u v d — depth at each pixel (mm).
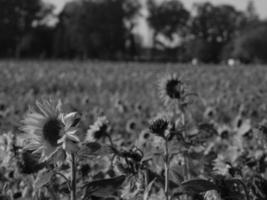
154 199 4355
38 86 26453
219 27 140750
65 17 122062
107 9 120250
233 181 4121
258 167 5391
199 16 141250
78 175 4809
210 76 31906
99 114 10000
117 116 12406
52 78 31203
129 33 126375
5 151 4715
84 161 5027
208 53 106875
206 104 13438
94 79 30562
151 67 48000
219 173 4527
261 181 4352
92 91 24516
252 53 97312
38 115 3691
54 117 3678
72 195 3754
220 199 4082
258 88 20828
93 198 4328
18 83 27547
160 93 6793
